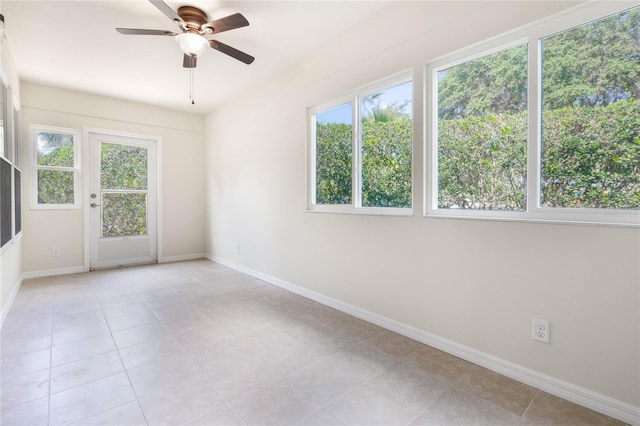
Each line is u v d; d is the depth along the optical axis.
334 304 2.99
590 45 1.62
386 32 2.46
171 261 5.13
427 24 2.20
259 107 3.98
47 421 1.45
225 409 1.54
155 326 2.54
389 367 1.95
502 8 1.86
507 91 1.93
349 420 1.48
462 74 2.13
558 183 1.73
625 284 1.48
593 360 1.57
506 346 1.87
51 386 1.72
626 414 1.48
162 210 5.04
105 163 4.56
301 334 2.42
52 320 2.63
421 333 2.29
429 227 2.23
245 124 4.28
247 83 3.93
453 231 2.10
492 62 1.99
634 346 1.47
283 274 3.65
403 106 2.48
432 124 2.26
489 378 1.84
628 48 1.52
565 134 1.70
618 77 1.55
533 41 1.78
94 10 2.41
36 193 4.01
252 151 4.15
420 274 2.29
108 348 2.16
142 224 4.92
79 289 3.53
